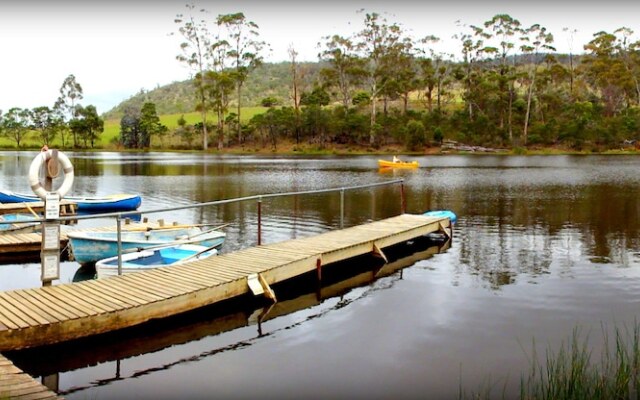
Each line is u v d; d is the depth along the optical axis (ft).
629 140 202.59
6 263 38.47
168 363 21.80
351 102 268.21
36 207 60.80
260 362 21.79
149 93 481.46
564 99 238.27
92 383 20.10
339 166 139.64
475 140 204.13
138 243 36.47
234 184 94.94
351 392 19.11
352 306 28.96
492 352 22.39
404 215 51.13
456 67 249.75
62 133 253.85
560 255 40.60
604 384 17.25
